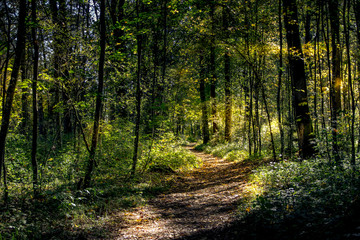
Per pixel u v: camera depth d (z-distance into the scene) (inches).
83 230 199.6
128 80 503.8
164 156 501.4
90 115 437.7
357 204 140.3
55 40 339.0
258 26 457.1
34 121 268.5
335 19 307.0
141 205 288.7
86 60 379.2
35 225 191.9
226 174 470.0
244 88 697.6
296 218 157.2
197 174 500.7
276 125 722.8
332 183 205.5
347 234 110.3
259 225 165.9
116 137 429.4
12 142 386.3
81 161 374.6
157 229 210.2
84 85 386.0
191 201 303.6
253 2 448.5
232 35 456.8
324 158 318.0
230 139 836.6
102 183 341.1
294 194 197.8
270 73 574.9
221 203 275.6
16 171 321.4
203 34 492.1
